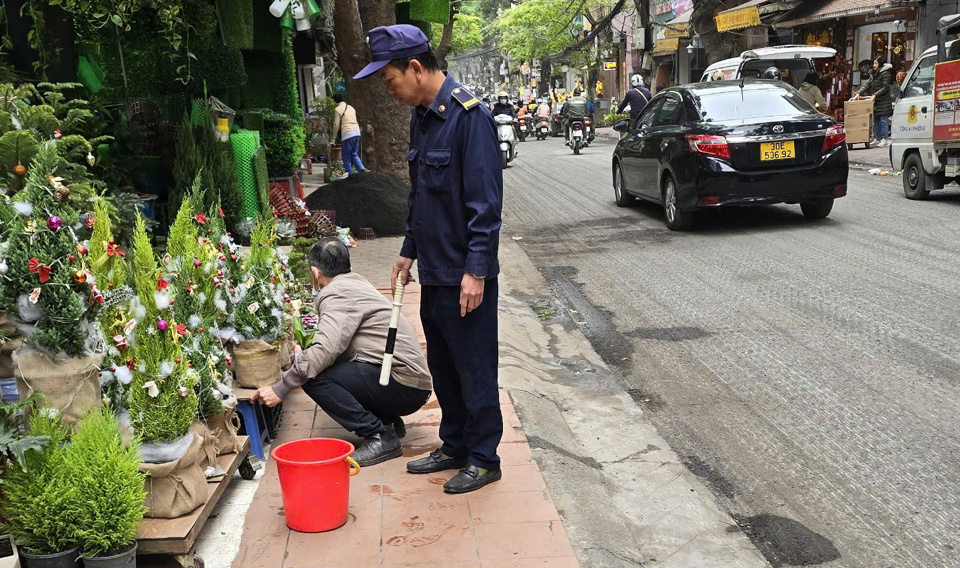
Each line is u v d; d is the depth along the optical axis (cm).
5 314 314
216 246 415
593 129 2850
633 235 1045
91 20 628
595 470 421
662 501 394
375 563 311
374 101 1295
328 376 401
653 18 4050
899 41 2112
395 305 377
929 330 604
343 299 407
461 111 343
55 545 279
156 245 645
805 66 2039
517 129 3241
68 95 588
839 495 390
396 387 407
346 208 1048
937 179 1137
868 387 511
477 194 338
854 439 444
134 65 796
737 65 1995
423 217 354
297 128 977
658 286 786
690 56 3562
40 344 288
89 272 296
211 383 352
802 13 2323
